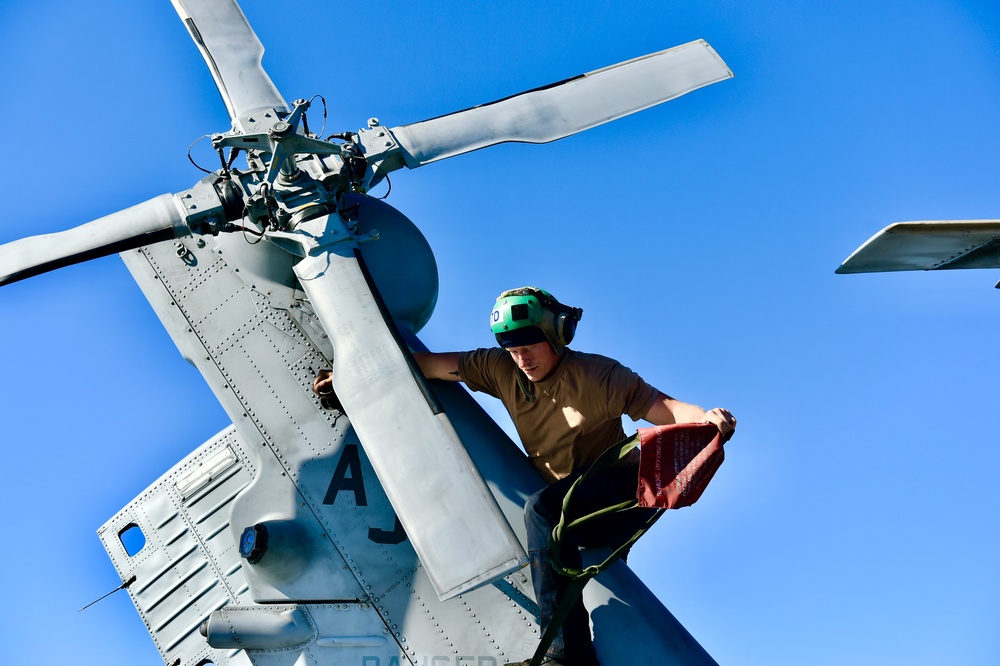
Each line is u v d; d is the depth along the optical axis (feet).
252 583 15.11
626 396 12.73
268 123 14.43
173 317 16.89
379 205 17.57
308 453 15.53
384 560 14.75
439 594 10.80
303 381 15.96
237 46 15.92
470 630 13.92
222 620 14.89
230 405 16.12
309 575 14.92
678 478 11.44
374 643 14.37
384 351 12.55
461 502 11.19
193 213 14.05
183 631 19.04
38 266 13.60
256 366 16.22
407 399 12.07
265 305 16.52
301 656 14.82
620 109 14.89
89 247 13.73
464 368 14.14
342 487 15.25
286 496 15.39
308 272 13.64
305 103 13.52
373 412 12.16
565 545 12.76
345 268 13.47
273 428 15.81
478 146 14.78
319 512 15.17
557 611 12.17
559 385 13.11
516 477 14.40
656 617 13.39
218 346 16.51
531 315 12.74
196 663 18.86
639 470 11.54
